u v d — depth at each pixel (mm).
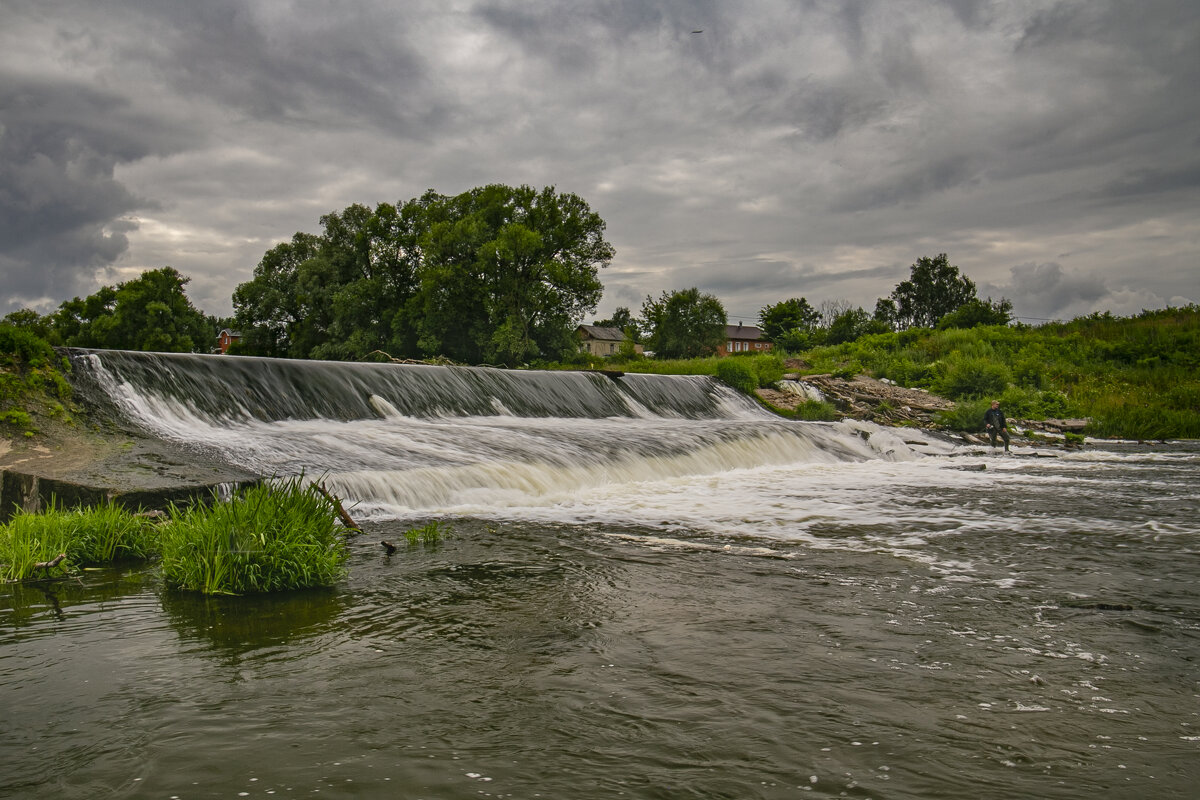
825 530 11023
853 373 40969
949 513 12578
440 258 61469
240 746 4148
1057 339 53500
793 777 3830
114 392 13828
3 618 6402
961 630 6332
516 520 11172
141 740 4211
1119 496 14711
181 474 10539
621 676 5215
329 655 5602
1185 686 5137
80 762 3955
